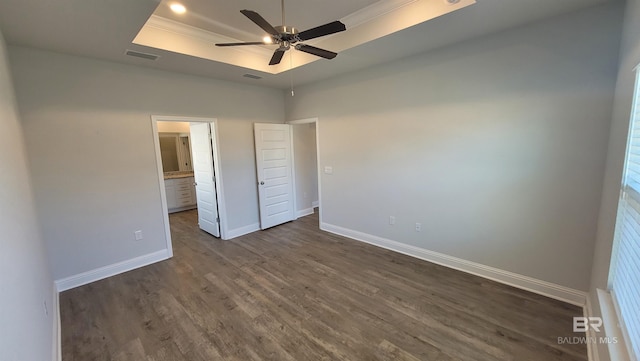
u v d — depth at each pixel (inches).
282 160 213.8
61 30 97.4
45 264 103.3
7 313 43.4
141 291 121.0
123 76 136.5
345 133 173.2
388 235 160.4
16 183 72.1
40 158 115.9
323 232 195.0
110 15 88.4
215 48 137.3
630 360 54.1
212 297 115.0
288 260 149.6
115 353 85.1
